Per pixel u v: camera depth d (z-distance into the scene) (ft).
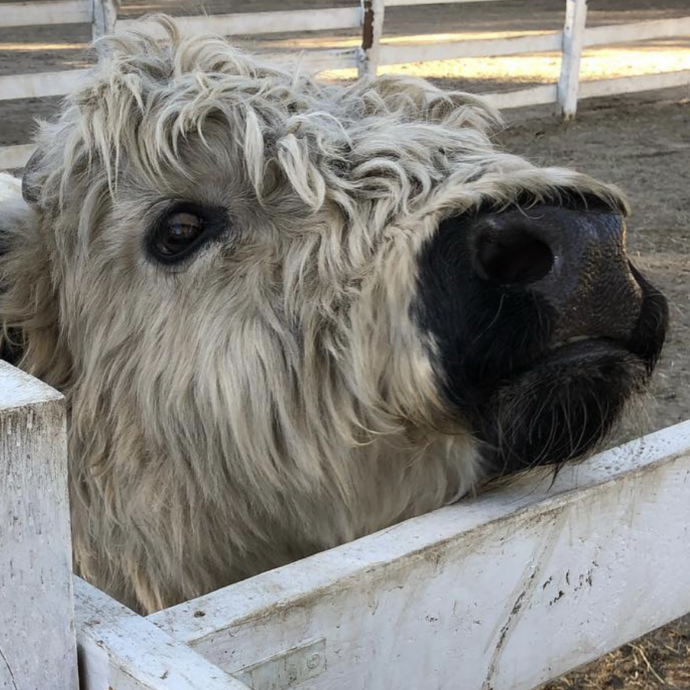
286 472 2.53
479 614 2.10
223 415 2.51
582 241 2.05
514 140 11.49
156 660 1.43
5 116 11.69
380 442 2.44
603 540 2.31
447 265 2.17
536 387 2.11
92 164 2.68
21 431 1.34
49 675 1.46
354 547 1.94
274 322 2.45
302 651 1.80
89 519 2.83
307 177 2.41
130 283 2.62
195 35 3.00
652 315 2.23
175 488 2.66
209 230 2.51
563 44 12.28
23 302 2.82
